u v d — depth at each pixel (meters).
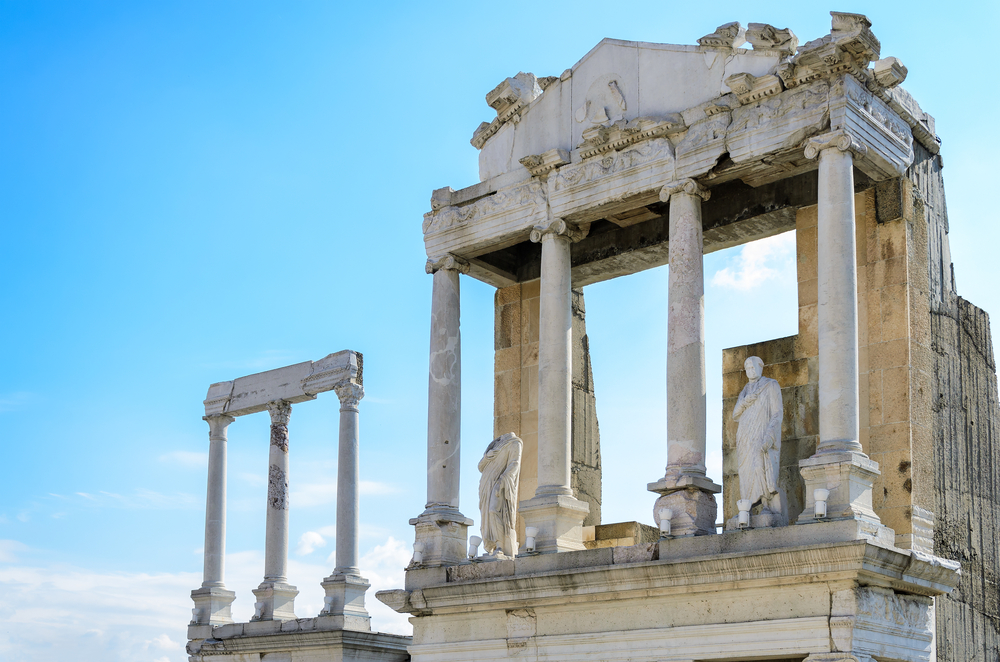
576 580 23.77
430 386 28.19
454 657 25.89
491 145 28.64
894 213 24.31
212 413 44.62
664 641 22.72
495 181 28.25
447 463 27.69
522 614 24.94
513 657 24.89
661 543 23.03
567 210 26.50
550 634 24.47
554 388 26.09
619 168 25.81
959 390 25.14
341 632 37.44
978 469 25.27
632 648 23.14
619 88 26.52
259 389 43.47
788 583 21.39
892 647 21.48
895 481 23.20
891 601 21.53
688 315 24.17
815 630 20.88
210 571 43.25
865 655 20.78
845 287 22.11
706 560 21.95
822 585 21.03
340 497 40.19
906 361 23.59
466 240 28.30
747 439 22.61
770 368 26.58
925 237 24.80
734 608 22.03
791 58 23.47
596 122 26.67
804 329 26.12
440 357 28.23
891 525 23.09
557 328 26.33
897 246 24.17
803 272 26.28
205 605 42.72
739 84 24.02
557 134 27.42
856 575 20.53
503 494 26.81
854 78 23.19
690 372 23.94
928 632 22.45
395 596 26.72
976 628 24.23
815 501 21.23
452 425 27.98
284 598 41.28
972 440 25.23
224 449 44.53
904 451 23.23
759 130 23.86
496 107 28.38
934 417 24.09
